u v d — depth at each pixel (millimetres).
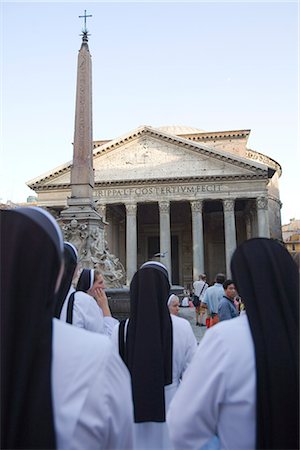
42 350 1771
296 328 2143
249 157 59094
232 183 44094
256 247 2365
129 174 45438
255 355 2066
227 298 8039
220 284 10875
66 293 4250
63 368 1830
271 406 1978
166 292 3965
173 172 44875
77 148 12859
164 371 3734
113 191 45531
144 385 3584
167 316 3900
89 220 12172
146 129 45531
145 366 3633
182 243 54625
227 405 2098
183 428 2172
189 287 52969
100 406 1835
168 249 43625
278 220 63812
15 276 1802
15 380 1701
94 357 1902
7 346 1723
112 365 1957
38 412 1668
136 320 3867
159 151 45656
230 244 42812
